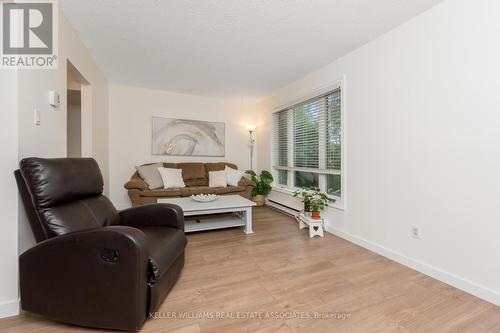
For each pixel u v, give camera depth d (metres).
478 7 1.60
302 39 2.45
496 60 1.52
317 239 2.75
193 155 4.72
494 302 1.53
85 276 1.20
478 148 1.61
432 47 1.88
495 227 1.54
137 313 1.19
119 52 2.80
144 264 1.24
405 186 2.09
